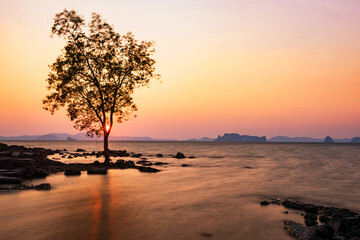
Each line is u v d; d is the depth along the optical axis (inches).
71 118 1220.5
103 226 345.4
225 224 374.6
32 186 622.2
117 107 1269.7
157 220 381.4
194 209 453.7
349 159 2116.1
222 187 708.7
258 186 744.3
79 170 949.8
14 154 1121.4
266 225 375.2
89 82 1204.5
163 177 879.7
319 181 874.8
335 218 416.8
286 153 3171.8
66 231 322.3
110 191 594.2
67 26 1141.1
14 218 371.6
